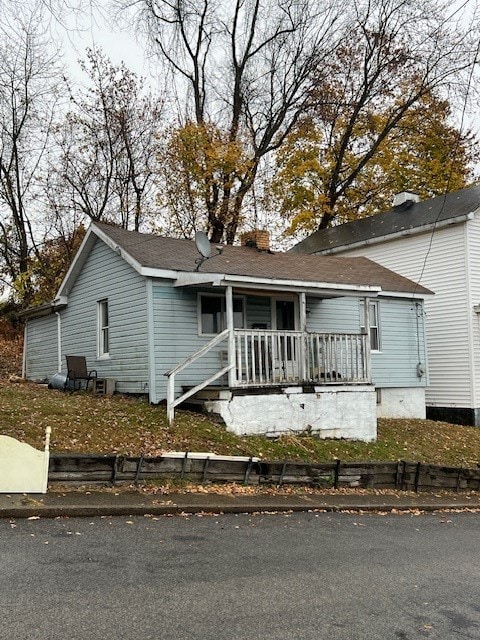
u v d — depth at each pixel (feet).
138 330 48.19
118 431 36.96
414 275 71.46
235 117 96.32
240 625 15.48
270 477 34.99
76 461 29.43
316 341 48.49
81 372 53.62
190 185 89.51
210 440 38.42
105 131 91.30
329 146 104.01
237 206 91.09
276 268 53.01
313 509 31.45
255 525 26.89
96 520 25.27
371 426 47.93
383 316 62.44
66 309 61.87
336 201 104.42
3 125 89.04
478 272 66.49
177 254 51.01
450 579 20.93
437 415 67.92
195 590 17.72
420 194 102.68
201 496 30.27
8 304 95.35
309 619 16.24
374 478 38.47
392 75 95.25
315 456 40.81
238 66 96.78
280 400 43.91
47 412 39.34
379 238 74.13
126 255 48.03
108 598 16.62
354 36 95.25
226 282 42.75
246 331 43.60
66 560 19.70
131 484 30.58
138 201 93.40
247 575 19.49
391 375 62.13
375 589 19.13
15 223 90.84
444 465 44.57
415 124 100.78
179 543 22.74
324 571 20.63
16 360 81.56
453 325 66.95
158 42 92.22
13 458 27.45
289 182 102.89
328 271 58.03
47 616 15.21
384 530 28.43
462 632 16.05
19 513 24.71
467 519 33.68
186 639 14.43
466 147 103.91
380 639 15.28
